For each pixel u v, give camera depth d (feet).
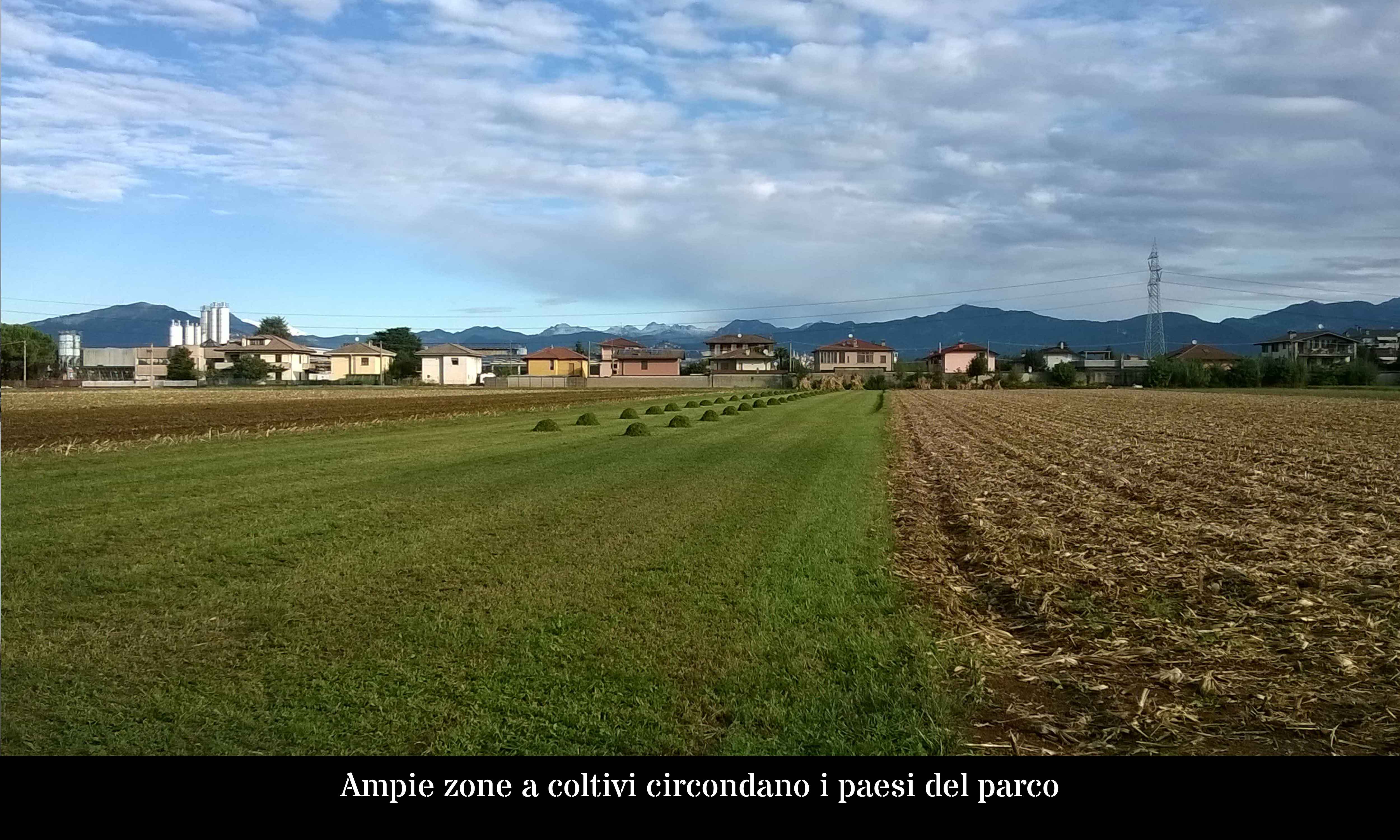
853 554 34.04
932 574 31.37
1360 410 145.38
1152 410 151.53
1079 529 39.27
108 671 21.21
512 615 25.58
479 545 35.42
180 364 338.95
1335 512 43.01
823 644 22.88
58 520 40.83
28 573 30.71
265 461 66.08
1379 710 18.63
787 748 16.90
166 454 71.05
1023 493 51.26
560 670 21.06
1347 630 23.73
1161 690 19.93
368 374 391.45
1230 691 19.72
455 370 374.84
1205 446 81.25
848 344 418.10
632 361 410.52
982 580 30.55
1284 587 28.12
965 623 25.23
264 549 34.55
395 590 28.48
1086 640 23.54
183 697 19.60
